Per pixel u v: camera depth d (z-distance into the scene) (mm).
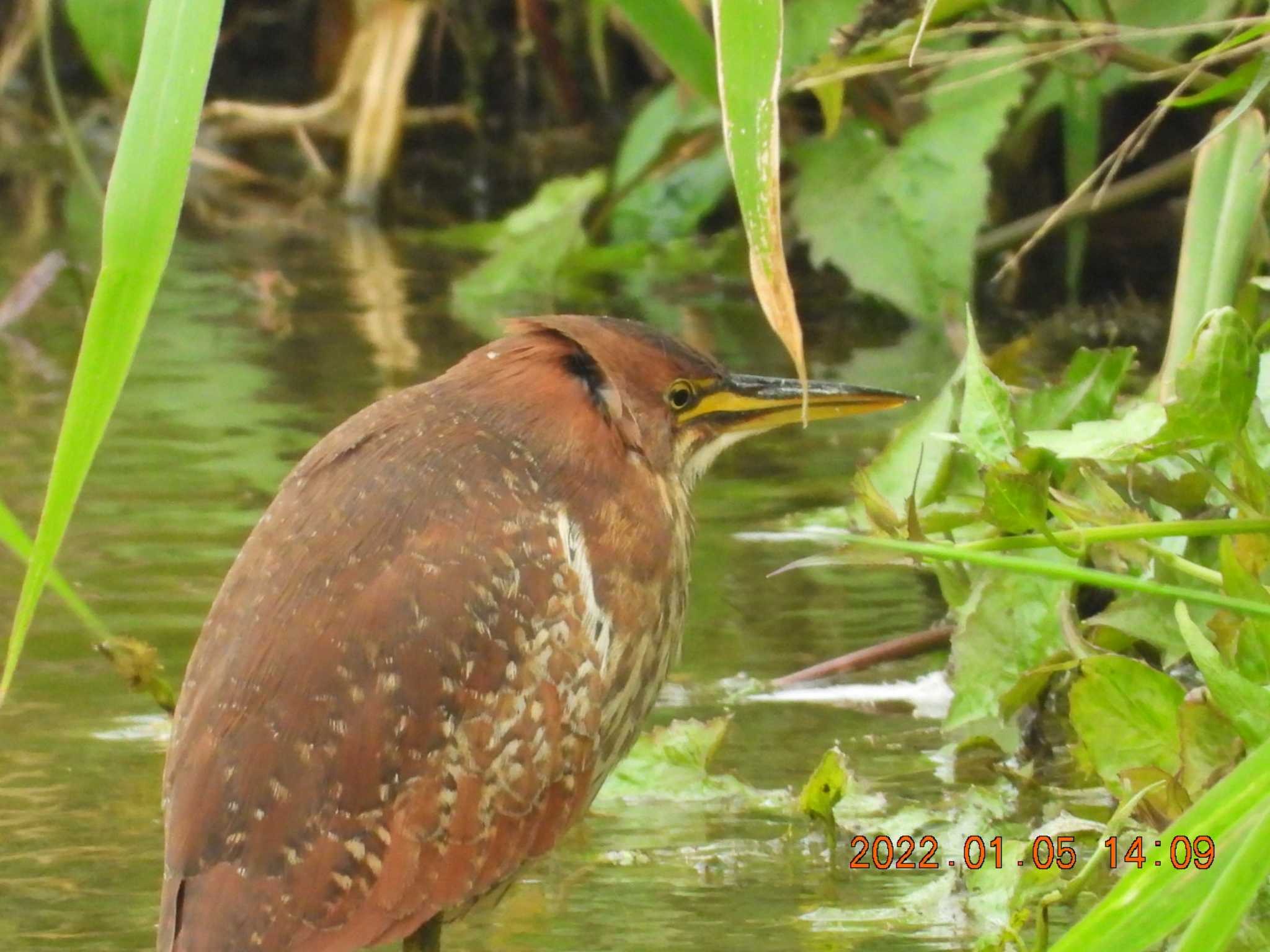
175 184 5984
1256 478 7613
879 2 10797
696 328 16297
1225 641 7598
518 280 18047
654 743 8695
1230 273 9664
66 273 18656
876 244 15516
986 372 8664
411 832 6652
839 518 11836
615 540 7441
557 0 20594
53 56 22547
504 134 21281
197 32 5996
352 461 7160
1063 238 16453
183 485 12602
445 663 6719
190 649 9984
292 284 18359
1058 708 8930
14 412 14203
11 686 9656
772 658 10055
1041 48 11578
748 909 7348
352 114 21266
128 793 8484
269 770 6457
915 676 9820
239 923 6355
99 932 7191
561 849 7977
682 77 12180
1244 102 8367
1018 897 7160
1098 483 8305
